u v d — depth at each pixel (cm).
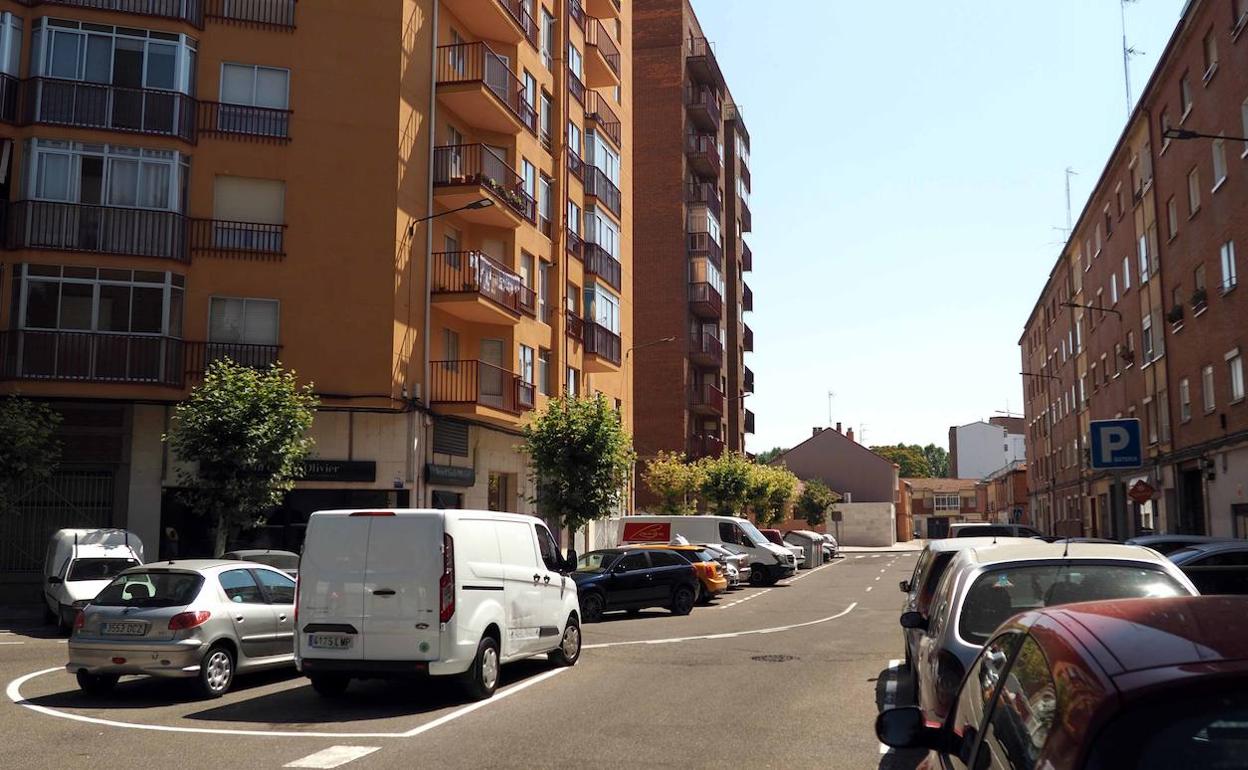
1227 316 2641
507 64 3031
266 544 2425
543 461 2844
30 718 1016
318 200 2520
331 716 1021
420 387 2606
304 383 2455
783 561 3484
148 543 2341
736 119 6353
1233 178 2544
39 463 2145
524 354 3097
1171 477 3272
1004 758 283
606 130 3922
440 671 1070
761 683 1220
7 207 2355
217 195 2483
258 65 2538
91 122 2406
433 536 1099
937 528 11512
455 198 2734
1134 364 3759
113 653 1119
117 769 786
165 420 2384
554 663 1390
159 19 2461
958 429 12438
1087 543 735
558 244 3406
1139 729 229
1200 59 2792
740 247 6384
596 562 2302
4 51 2381
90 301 2353
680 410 5100
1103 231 4312
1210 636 259
